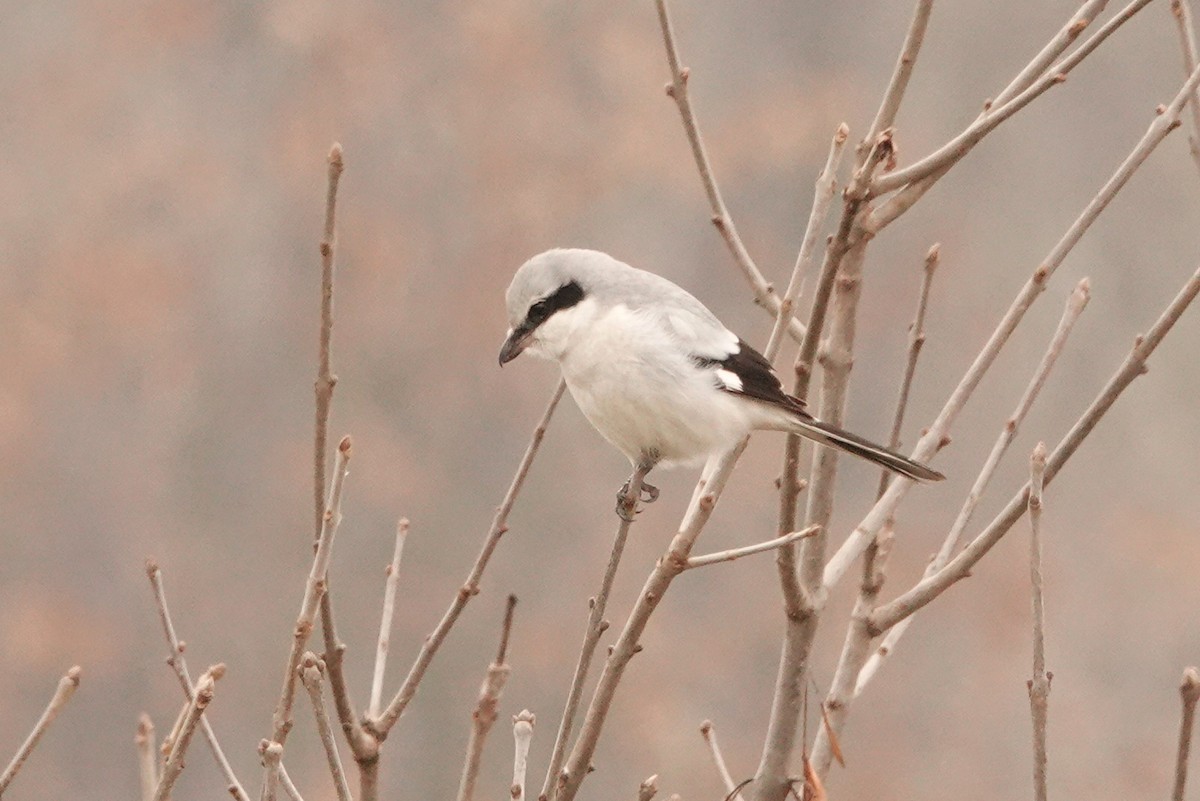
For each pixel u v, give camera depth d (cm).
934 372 1972
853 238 527
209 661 1908
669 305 590
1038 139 2103
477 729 409
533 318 595
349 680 1827
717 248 2070
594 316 586
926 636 1752
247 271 2075
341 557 1900
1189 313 1936
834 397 551
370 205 2062
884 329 2016
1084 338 1959
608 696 431
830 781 1689
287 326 2055
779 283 2052
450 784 1783
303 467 2000
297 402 2044
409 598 1870
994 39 2212
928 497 1848
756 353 584
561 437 1950
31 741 380
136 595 1955
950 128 2177
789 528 499
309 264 2069
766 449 1820
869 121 2123
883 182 509
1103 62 2091
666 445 586
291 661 395
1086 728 1695
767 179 2084
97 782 1866
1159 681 1723
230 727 1848
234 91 2125
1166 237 2005
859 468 1855
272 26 2078
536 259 604
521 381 1986
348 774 1070
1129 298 1983
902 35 2231
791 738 511
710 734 507
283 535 1991
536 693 1803
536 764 1755
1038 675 396
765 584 1822
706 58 2167
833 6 2231
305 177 2059
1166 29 2069
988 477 517
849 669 517
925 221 2075
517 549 1891
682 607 1827
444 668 1819
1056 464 482
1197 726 1326
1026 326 1984
